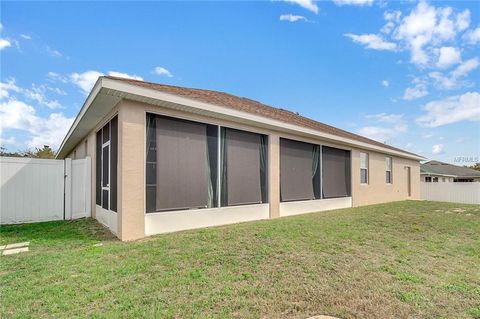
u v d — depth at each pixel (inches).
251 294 122.0
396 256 180.1
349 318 105.7
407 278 143.0
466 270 157.1
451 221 319.3
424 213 391.2
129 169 218.1
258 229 253.6
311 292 125.3
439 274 150.4
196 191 265.4
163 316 102.3
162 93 224.8
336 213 387.2
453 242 219.6
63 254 172.9
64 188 328.8
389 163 624.4
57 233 239.6
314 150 422.6
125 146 217.0
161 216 237.6
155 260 161.9
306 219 324.2
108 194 264.7
